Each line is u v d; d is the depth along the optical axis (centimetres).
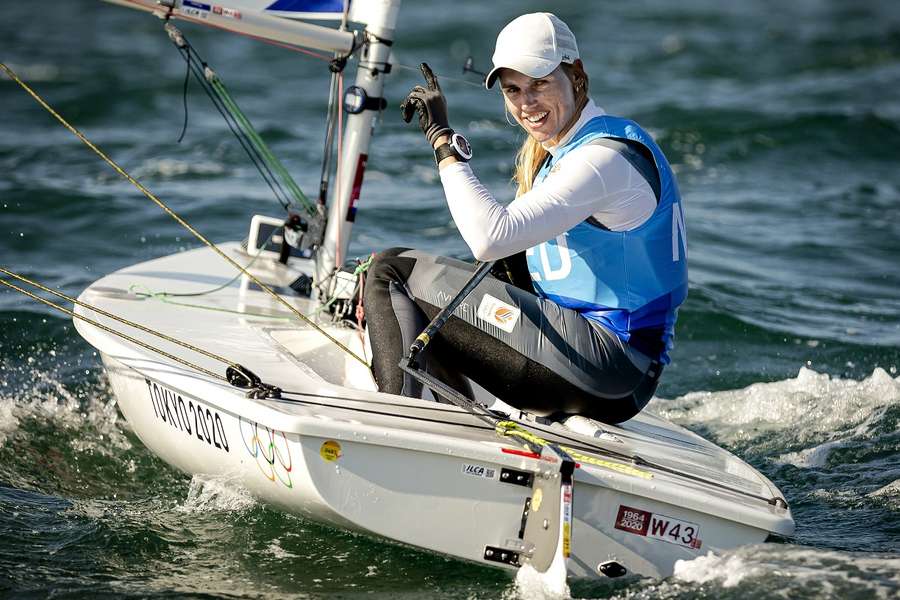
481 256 987
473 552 992
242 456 1053
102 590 1004
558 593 932
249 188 2819
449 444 958
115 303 1347
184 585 1021
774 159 3528
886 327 1991
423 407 1041
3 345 1688
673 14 7575
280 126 3669
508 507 982
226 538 1119
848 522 1227
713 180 3266
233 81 4678
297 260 1683
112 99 4069
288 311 1412
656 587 977
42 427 1445
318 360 1321
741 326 1948
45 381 1585
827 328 1970
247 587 1020
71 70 4734
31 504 1209
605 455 1029
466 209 985
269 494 1063
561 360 1062
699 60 5812
